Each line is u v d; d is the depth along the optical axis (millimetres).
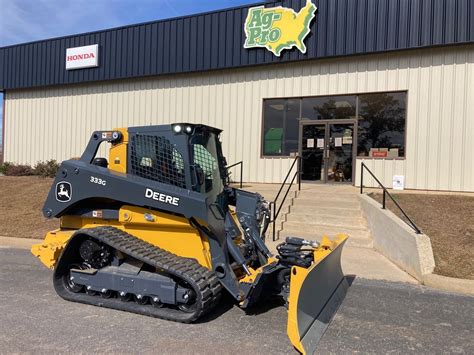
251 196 5871
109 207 5477
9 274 6641
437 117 12008
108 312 4938
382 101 12789
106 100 17188
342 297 5547
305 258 4930
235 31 14211
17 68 18938
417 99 12234
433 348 4129
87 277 5223
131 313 4914
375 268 7164
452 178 11852
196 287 4492
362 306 5312
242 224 5625
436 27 11672
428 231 7832
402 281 6465
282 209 10000
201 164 5324
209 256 4953
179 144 5066
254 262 5426
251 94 14469
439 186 11984
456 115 11812
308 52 13180
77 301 5234
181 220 4961
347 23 12664
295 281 4078
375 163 12797
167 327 4516
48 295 5551
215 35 14547
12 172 17859
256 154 14445
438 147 12000
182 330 4445
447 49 11883
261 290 4988
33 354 3814
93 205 5547
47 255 5547
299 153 13883
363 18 12477
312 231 9188
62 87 18266
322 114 13594
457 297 5719
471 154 11680
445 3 11578
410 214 8812
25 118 19312
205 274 4719
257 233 5605
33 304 5180
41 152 18906
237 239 5293
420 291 5973
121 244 4934
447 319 4914
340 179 13352
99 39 16812
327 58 13188
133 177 5180
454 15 11484
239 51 14180
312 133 13750
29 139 19219
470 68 11672
